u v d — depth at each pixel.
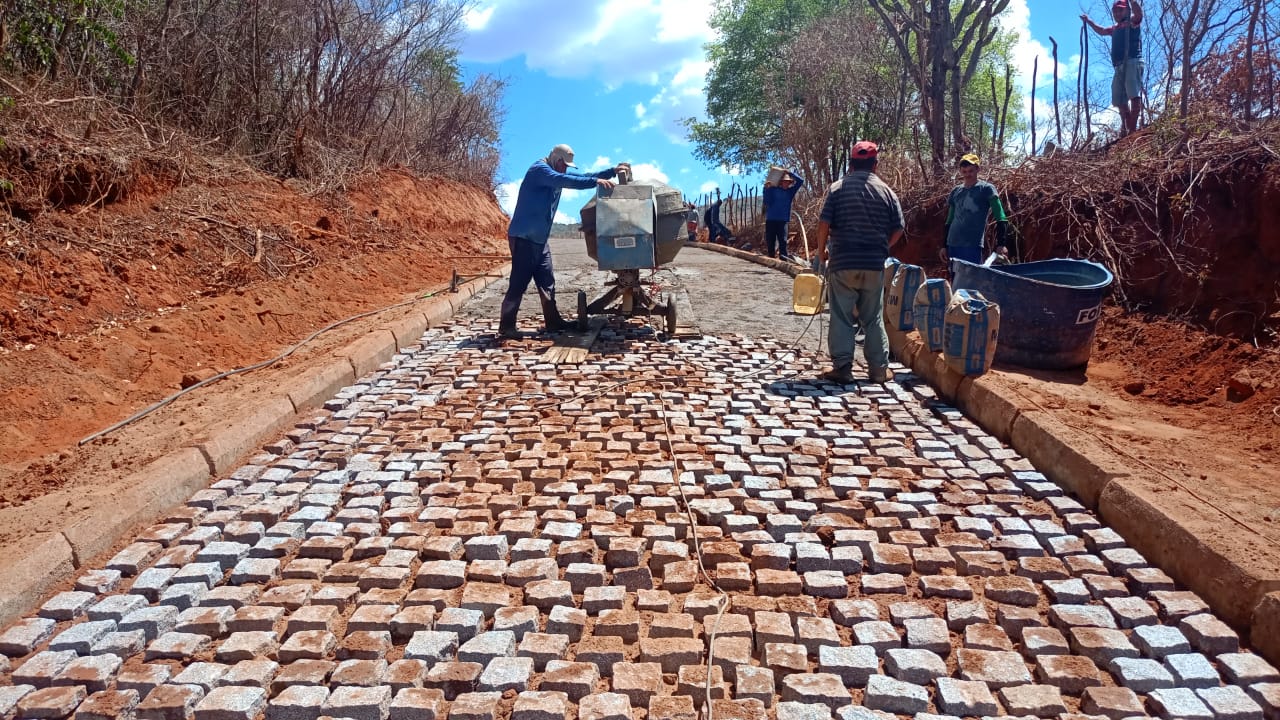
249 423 5.27
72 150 8.14
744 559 3.92
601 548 4.04
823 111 20.50
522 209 8.11
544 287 8.53
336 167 13.62
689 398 6.36
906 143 17.88
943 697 2.90
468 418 5.90
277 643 3.29
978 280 7.32
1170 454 4.79
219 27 12.12
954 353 6.14
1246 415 5.73
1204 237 7.50
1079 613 3.41
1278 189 6.77
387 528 4.24
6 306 6.24
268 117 13.06
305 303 9.29
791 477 4.84
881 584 3.66
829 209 6.77
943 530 4.19
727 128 30.00
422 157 19.17
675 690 3.00
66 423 5.62
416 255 13.42
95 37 9.88
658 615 3.42
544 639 3.25
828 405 6.27
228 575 3.78
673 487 4.67
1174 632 3.28
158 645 3.24
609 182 8.09
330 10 14.13
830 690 2.94
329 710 2.86
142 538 4.04
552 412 6.00
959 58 12.50
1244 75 8.63
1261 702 2.90
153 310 7.51
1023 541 4.02
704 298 10.73
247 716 2.87
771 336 8.58
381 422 5.85
